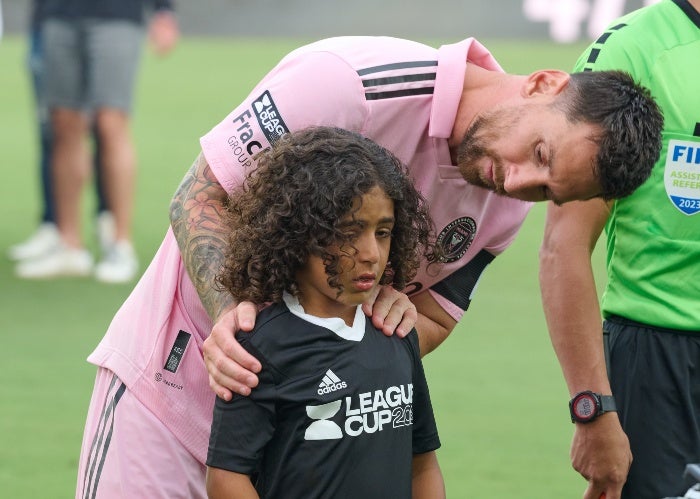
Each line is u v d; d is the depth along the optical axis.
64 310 12.06
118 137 13.30
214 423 4.25
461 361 10.58
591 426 5.00
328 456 4.19
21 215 16.73
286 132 4.54
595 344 5.03
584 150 4.25
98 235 13.88
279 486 4.24
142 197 17.52
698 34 5.12
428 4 36.81
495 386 9.88
